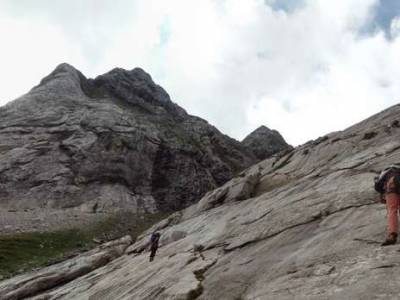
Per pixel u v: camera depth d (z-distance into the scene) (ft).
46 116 288.92
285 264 48.70
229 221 86.22
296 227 60.59
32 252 167.02
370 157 77.56
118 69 401.29
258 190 119.34
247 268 54.03
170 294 56.70
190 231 100.68
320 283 39.81
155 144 295.07
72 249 181.16
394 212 39.96
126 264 98.37
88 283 93.91
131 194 256.93
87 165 254.47
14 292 107.34
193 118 410.93
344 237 47.96
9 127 275.80
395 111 106.01
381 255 39.27
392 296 32.32
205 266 63.21
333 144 111.24
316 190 71.97
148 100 388.98
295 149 139.85
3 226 193.47
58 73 364.38
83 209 228.02
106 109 304.91
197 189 285.43
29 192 231.09
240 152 391.65
